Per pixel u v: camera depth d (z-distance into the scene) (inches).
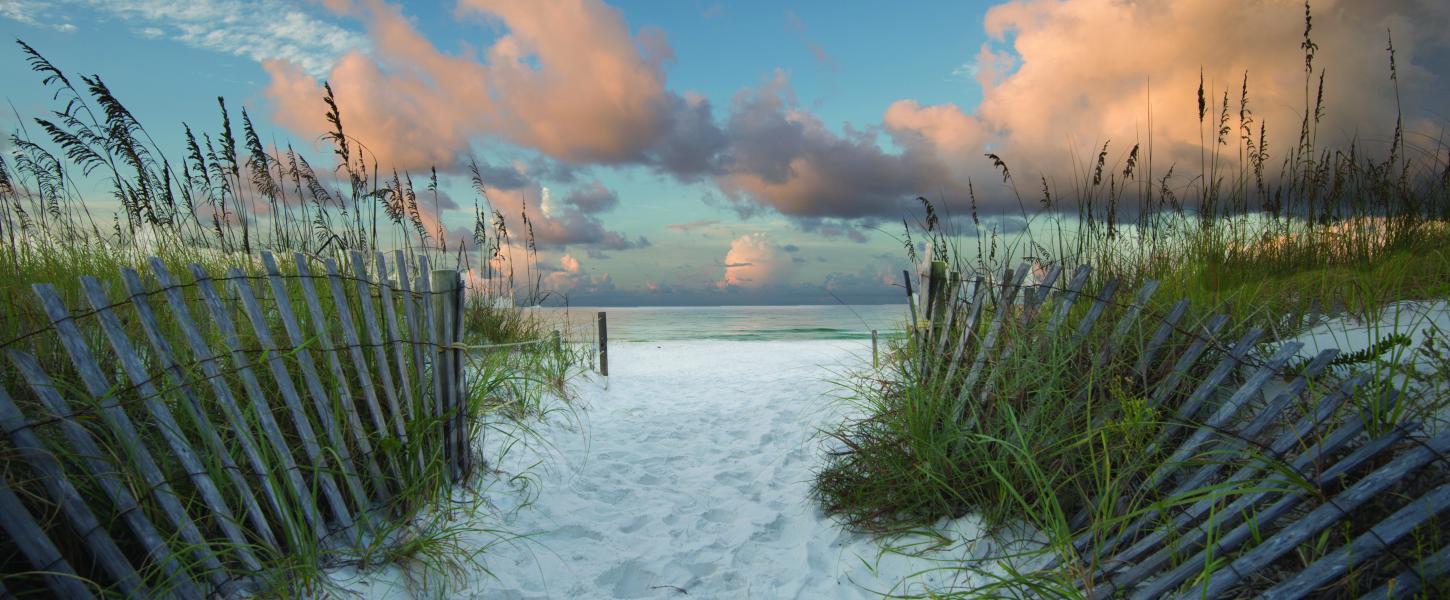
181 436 98.6
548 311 419.8
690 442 227.3
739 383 354.0
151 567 92.7
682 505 166.4
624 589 123.6
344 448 122.3
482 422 171.2
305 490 112.3
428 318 146.1
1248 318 145.9
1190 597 83.3
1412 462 75.9
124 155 208.1
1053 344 130.8
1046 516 107.3
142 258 194.7
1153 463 108.6
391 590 109.7
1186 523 94.6
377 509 128.0
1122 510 107.6
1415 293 155.9
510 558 129.2
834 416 224.2
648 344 663.8
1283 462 88.8
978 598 100.7
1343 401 90.2
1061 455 119.9
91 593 87.0
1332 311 158.1
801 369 410.9
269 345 114.6
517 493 159.0
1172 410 117.3
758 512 158.2
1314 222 227.6
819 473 166.9
